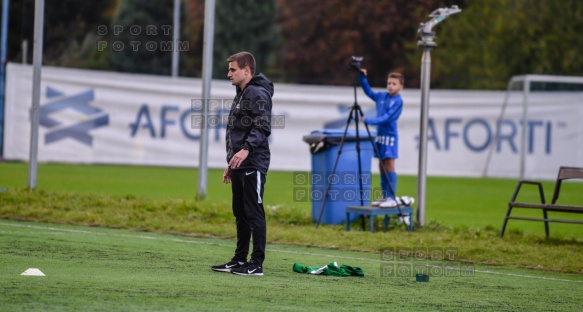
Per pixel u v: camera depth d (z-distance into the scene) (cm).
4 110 7462
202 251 3288
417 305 2408
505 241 3747
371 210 3906
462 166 7969
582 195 6481
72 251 3114
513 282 2906
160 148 7575
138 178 6612
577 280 3008
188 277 2680
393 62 12069
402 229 4053
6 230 3547
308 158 7756
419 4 11819
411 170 7862
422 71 4128
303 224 4144
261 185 2748
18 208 4022
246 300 2347
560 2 11131
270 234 3697
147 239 3534
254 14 12875
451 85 11244
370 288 2642
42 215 3953
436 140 7931
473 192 6488
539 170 8019
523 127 7719
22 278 2514
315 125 7731
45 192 4409
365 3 12169
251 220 2769
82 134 7406
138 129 7531
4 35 8356
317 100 7712
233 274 2775
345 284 2692
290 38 12862
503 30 11094
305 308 2284
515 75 11112
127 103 7494
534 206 3838
